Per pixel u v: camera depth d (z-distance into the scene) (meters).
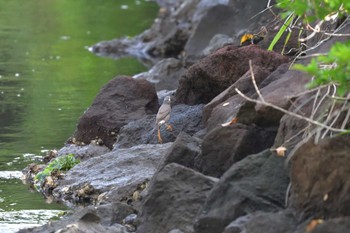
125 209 11.41
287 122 11.01
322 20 11.14
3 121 18.02
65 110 19.19
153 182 10.98
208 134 11.62
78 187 13.23
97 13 36.06
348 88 9.94
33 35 30.62
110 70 24.80
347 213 9.15
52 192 13.43
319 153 9.49
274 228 9.32
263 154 10.36
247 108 11.68
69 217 11.19
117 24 33.66
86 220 10.92
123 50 28.39
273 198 9.98
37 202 12.99
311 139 9.98
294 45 15.65
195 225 10.07
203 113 13.77
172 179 10.84
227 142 11.51
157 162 13.39
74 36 30.81
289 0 11.35
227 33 25.34
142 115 15.67
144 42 28.75
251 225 9.41
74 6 37.50
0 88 21.56
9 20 33.56
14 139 16.58
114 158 13.66
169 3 39.09
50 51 27.66
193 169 11.66
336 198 9.26
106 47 28.39
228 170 10.30
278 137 11.09
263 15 20.61
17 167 14.84
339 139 9.60
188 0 30.11
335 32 12.35
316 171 9.45
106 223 11.18
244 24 24.25
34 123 17.88
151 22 34.28
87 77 23.56
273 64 14.40
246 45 15.98
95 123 15.61
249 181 10.13
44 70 24.38
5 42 28.91
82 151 15.11
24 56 26.59
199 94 14.99
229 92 13.47
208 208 10.17
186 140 12.04
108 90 16.02
